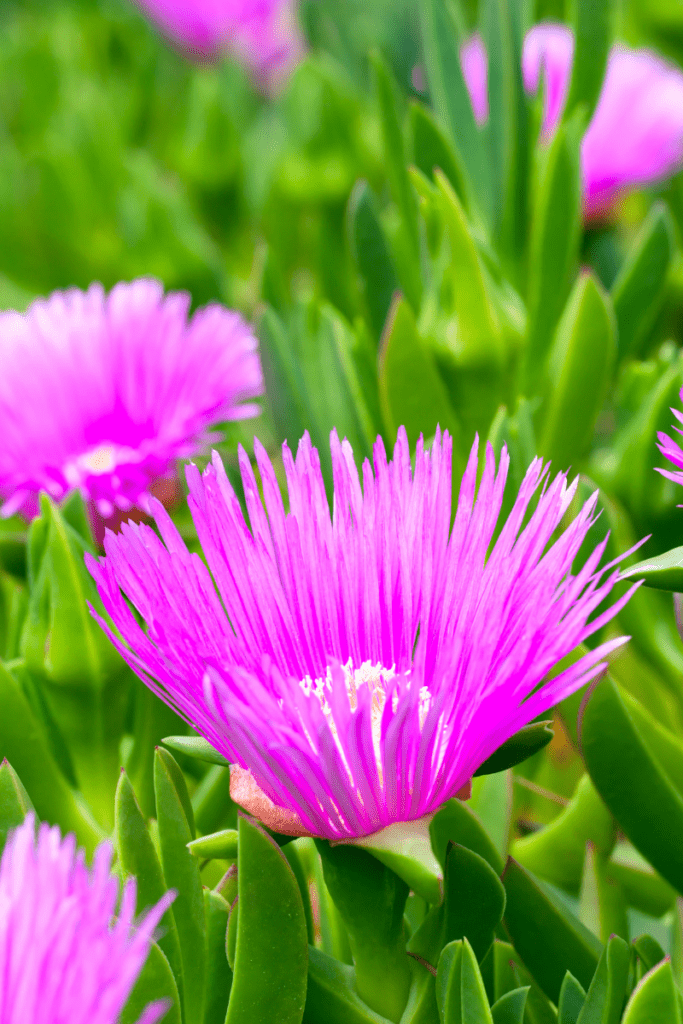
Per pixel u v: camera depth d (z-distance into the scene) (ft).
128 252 2.37
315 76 2.34
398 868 1.03
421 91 2.40
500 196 1.64
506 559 1.06
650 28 2.46
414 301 1.67
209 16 3.61
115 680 1.29
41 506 1.30
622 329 1.64
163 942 1.13
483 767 1.09
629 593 1.05
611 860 1.35
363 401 1.42
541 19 2.35
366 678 1.10
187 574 1.07
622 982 1.12
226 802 1.30
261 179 2.57
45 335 1.44
